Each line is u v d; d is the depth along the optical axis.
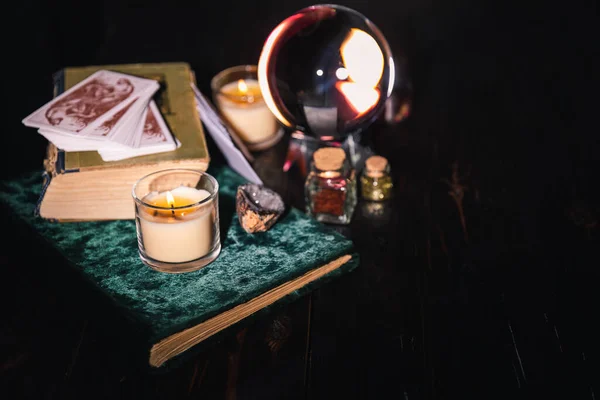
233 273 0.56
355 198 0.65
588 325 0.54
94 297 0.53
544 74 0.88
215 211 0.56
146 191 0.59
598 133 0.77
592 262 0.59
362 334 0.53
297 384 0.49
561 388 0.49
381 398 0.49
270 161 0.72
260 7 1.03
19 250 0.59
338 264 0.58
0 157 0.73
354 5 1.02
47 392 0.49
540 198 0.67
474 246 0.61
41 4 0.99
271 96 0.63
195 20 1.00
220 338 0.52
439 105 0.81
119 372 0.50
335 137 0.66
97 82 0.65
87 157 0.58
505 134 0.76
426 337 0.53
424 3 1.03
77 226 0.61
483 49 0.94
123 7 1.03
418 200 0.66
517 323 0.54
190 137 0.62
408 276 0.58
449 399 0.49
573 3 1.06
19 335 0.52
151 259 0.56
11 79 0.88
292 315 0.54
